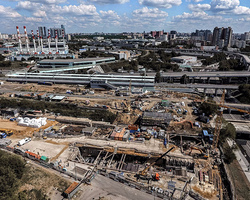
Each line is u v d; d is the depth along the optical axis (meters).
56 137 142.00
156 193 95.31
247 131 164.00
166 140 141.62
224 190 105.31
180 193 98.50
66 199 89.38
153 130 154.12
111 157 132.75
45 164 111.62
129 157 133.50
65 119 166.38
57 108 188.00
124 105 195.75
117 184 101.44
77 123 164.62
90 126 163.12
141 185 102.69
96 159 123.94
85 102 195.88
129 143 138.88
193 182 107.50
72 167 113.38
